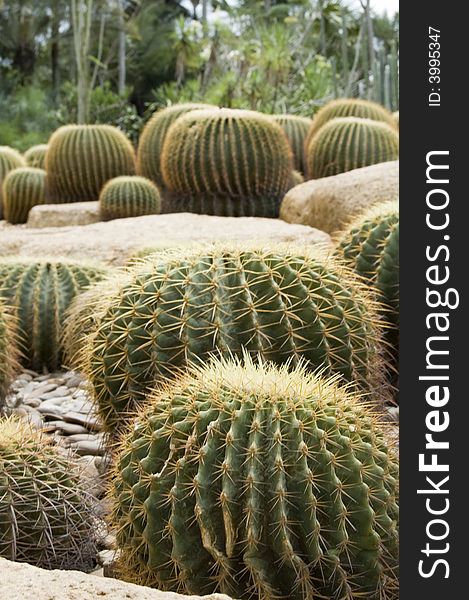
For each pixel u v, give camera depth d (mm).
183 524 2588
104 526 3324
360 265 4695
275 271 3488
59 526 3131
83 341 4934
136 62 34594
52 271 5809
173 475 2631
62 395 5141
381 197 7328
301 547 2527
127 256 7211
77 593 2225
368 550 2574
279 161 9266
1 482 3080
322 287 3533
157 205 10445
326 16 26297
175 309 3506
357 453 2623
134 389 3572
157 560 2652
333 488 2535
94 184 11859
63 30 33469
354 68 22359
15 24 33531
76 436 4422
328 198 7715
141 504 2695
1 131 27844
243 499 2520
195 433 2611
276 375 2727
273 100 20500
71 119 26766
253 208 9281
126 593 2236
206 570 2590
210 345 3455
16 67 34250
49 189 12195
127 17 33594
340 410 2656
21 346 5684
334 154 9930
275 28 22297
